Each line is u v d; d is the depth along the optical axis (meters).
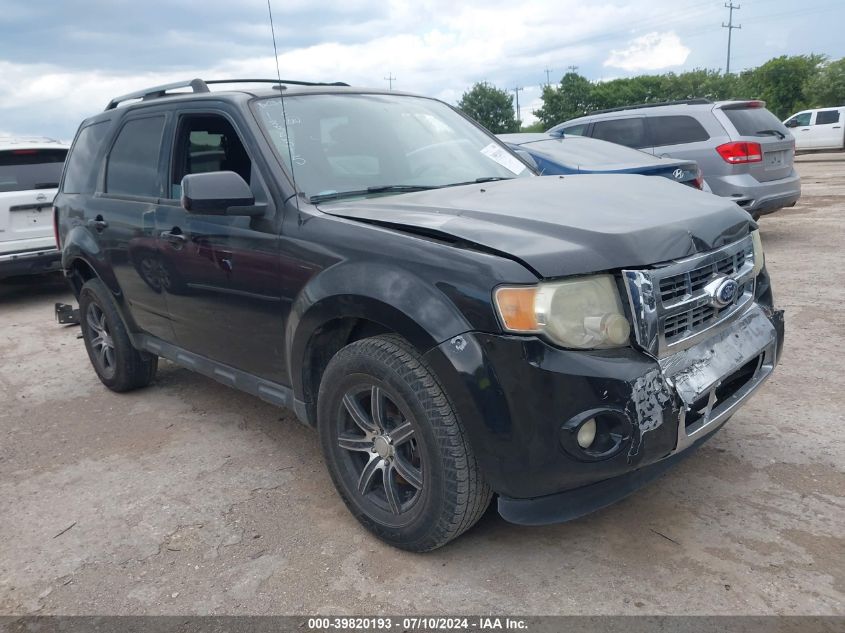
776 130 8.30
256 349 3.27
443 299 2.34
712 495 2.94
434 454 2.42
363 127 3.53
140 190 4.00
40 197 7.79
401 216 2.71
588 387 2.20
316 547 2.80
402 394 2.46
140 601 2.54
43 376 5.44
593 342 2.26
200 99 3.59
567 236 2.40
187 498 3.28
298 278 2.85
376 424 2.66
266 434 3.98
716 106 8.13
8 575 2.77
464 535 2.79
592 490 2.41
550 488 2.32
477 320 2.27
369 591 2.50
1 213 7.59
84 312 4.89
